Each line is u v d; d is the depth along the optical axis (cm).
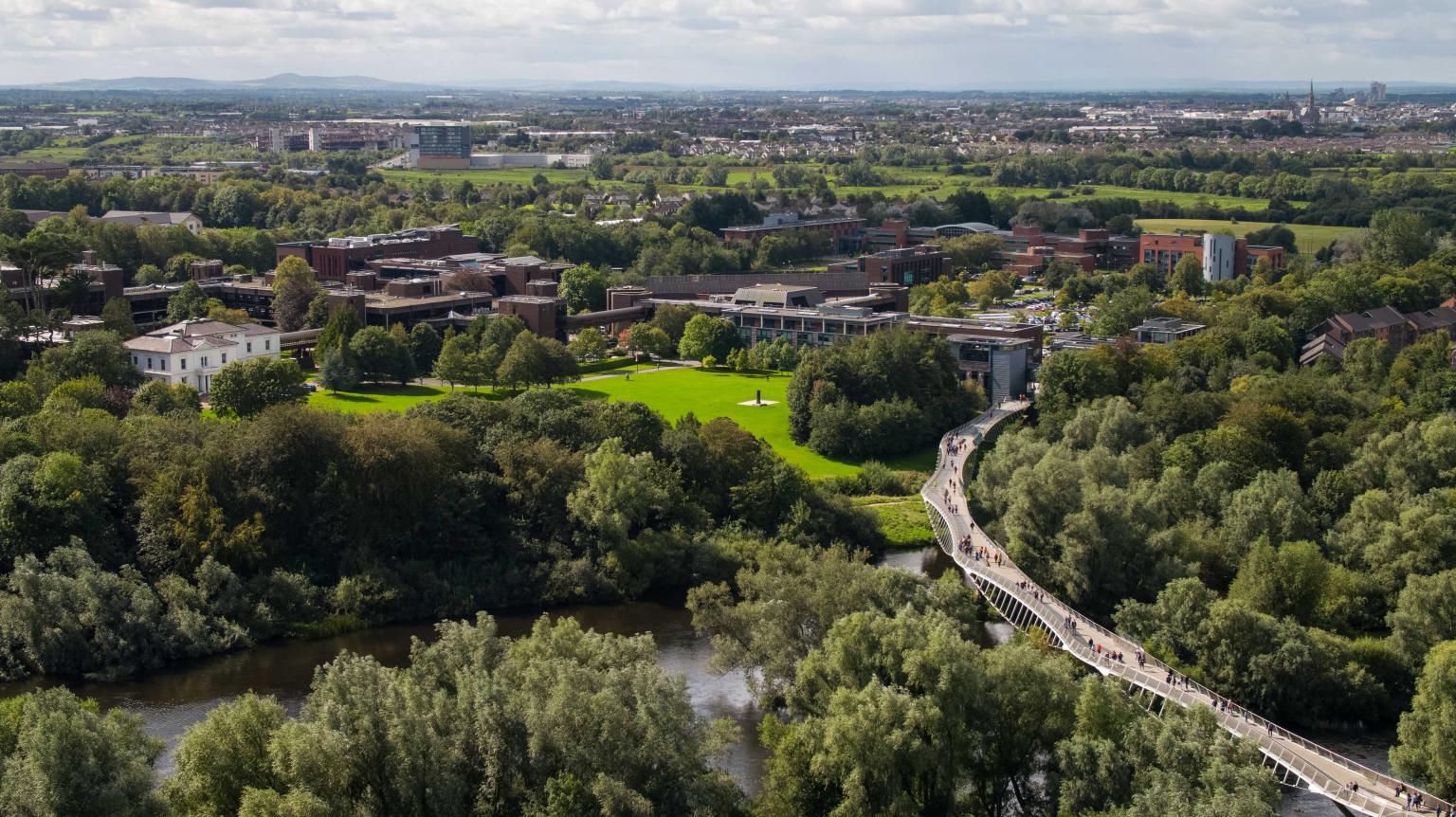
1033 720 17900
